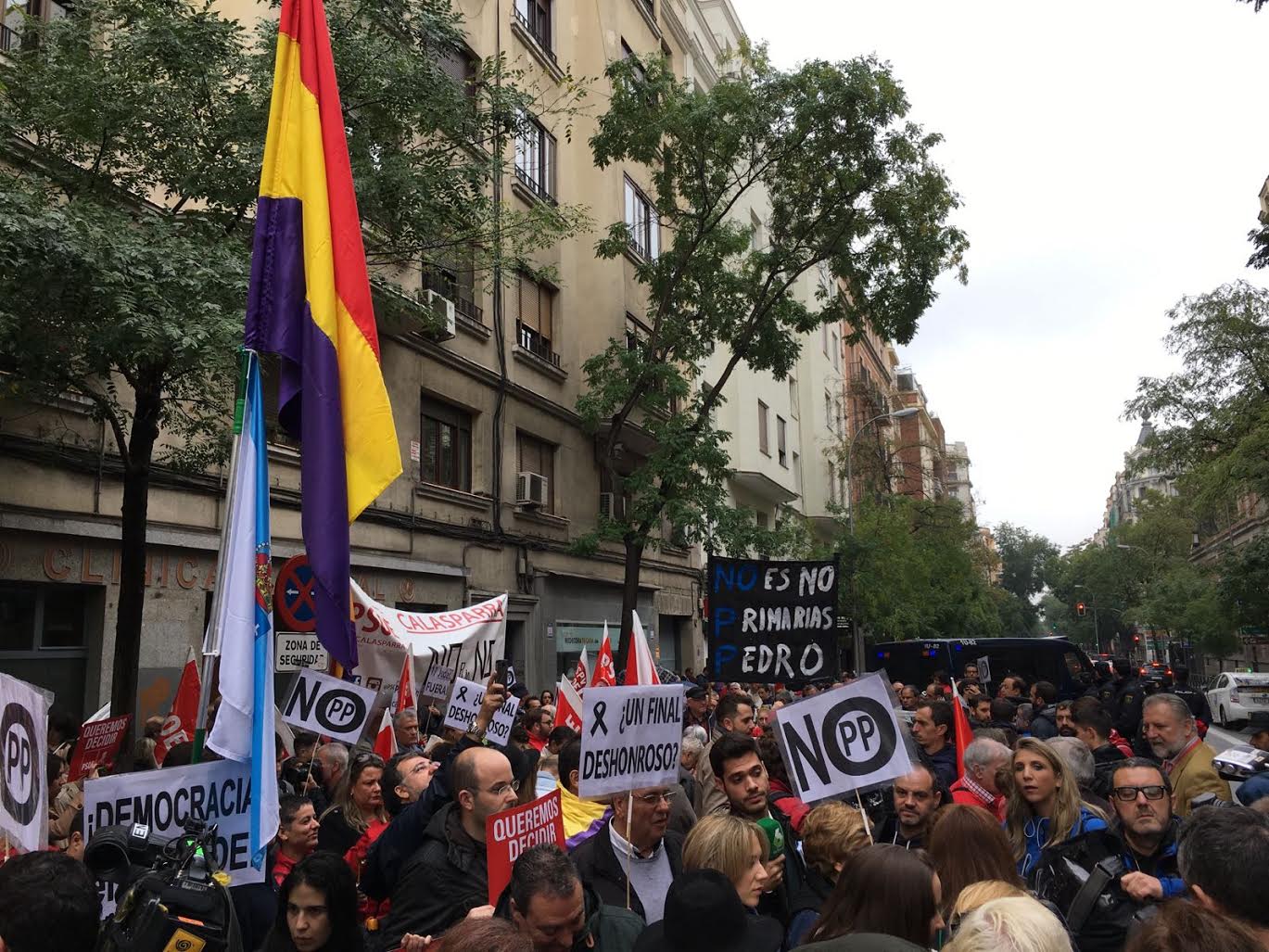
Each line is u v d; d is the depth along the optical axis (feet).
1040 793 15.31
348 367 17.62
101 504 36.58
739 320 66.95
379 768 19.02
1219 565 98.27
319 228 17.78
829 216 64.03
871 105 59.26
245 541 15.87
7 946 9.22
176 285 25.22
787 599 29.48
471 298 61.36
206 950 11.29
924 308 63.93
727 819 13.44
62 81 27.89
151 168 30.68
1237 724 101.91
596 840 15.38
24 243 22.72
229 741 14.79
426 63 34.68
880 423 172.35
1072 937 13.07
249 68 31.19
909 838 17.15
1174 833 14.19
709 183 63.52
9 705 13.62
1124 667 73.20
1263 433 77.61
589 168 76.95
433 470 57.62
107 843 12.56
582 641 72.95
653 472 59.16
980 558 174.09
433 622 34.96
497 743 27.55
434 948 8.60
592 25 78.48
